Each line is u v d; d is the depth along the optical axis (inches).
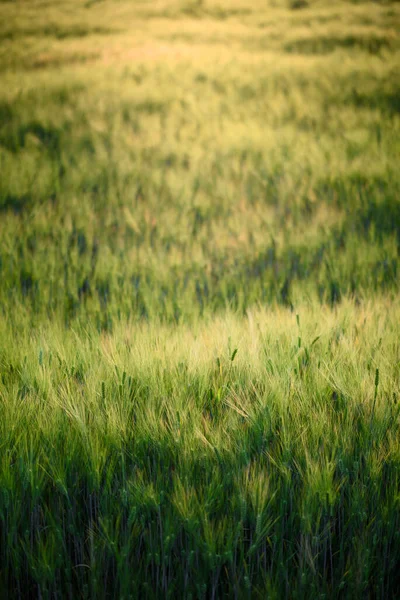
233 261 311.6
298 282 273.1
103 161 512.7
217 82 824.9
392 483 115.5
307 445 120.6
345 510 119.6
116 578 111.5
